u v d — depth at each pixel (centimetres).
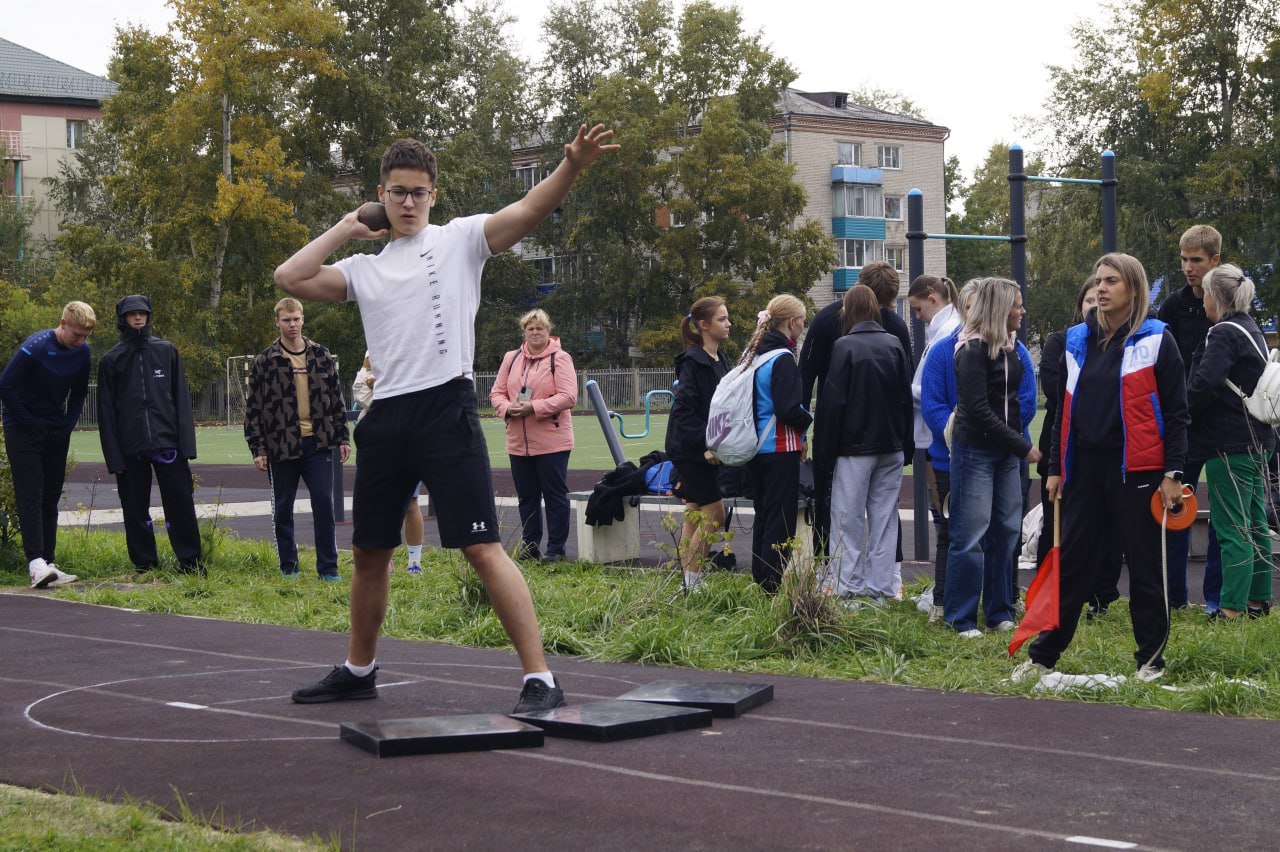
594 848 399
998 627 813
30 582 1114
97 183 7812
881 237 8412
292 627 875
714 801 448
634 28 7325
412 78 6303
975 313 788
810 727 562
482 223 563
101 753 527
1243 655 684
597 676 690
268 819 433
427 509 1752
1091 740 537
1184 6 5334
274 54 5628
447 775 482
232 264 5844
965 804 444
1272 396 816
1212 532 862
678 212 6712
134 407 1127
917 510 1190
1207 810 436
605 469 2694
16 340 5303
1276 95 5238
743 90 6994
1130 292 652
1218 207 5434
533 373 1192
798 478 898
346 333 6097
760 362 894
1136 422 646
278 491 1122
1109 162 1373
